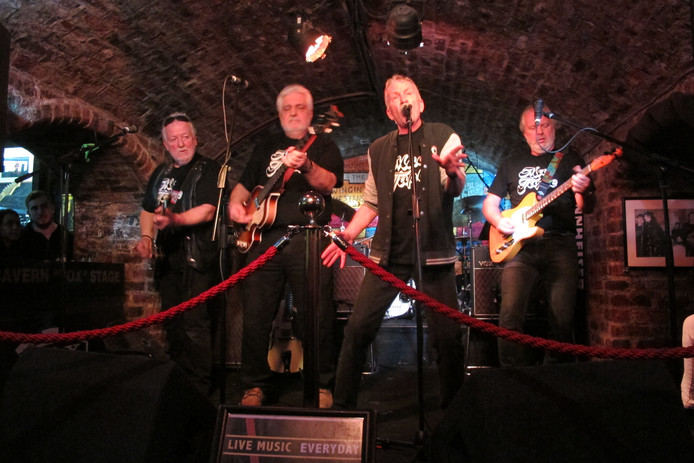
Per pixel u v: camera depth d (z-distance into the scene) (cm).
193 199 346
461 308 523
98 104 462
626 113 435
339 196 952
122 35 414
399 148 279
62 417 173
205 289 347
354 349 266
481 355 448
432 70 588
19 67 386
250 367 310
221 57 501
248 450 169
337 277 458
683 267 444
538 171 336
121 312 484
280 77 581
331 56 572
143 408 169
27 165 804
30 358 186
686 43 336
